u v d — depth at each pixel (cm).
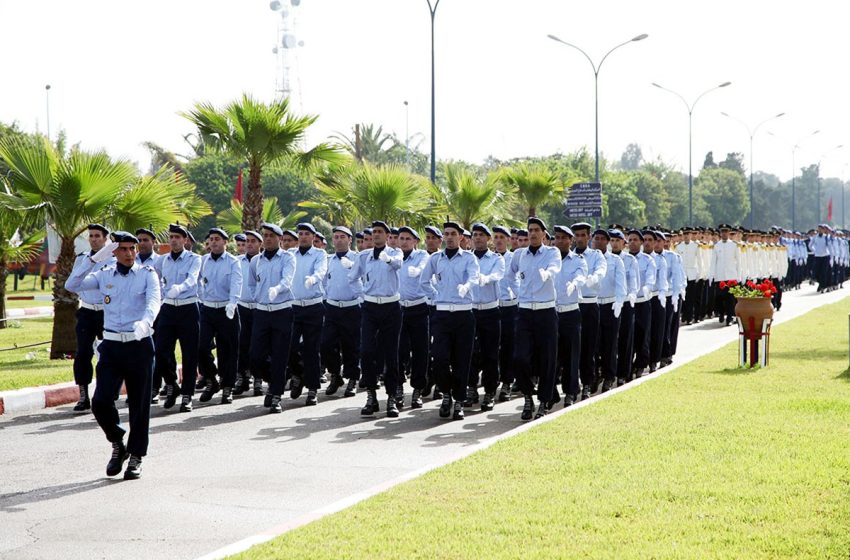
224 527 675
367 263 1214
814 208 17038
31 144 1755
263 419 1150
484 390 1344
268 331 1227
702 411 1019
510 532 598
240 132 2156
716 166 15300
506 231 1345
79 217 1725
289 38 6600
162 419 1151
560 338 1198
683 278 1591
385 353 1199
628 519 622
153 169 5475
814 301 3092
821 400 1076
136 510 722
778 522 609
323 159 2320
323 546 577
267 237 1222
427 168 7569
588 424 959
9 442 1004
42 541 645
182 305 1230
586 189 3888
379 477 824
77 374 1202
